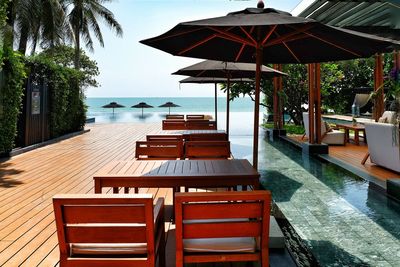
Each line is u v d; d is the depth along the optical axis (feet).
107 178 9.26
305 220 11.62
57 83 34.42
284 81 45.57
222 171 9.94
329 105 53.93
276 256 8.84
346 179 17.46
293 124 50.67
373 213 12.28
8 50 23.91
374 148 19.60
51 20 51.29
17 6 44.01
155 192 14.76
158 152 13.58
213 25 7.20
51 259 8.70
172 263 8.44
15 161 22.86
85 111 43.47
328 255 9.04
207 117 40.45
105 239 5.94
